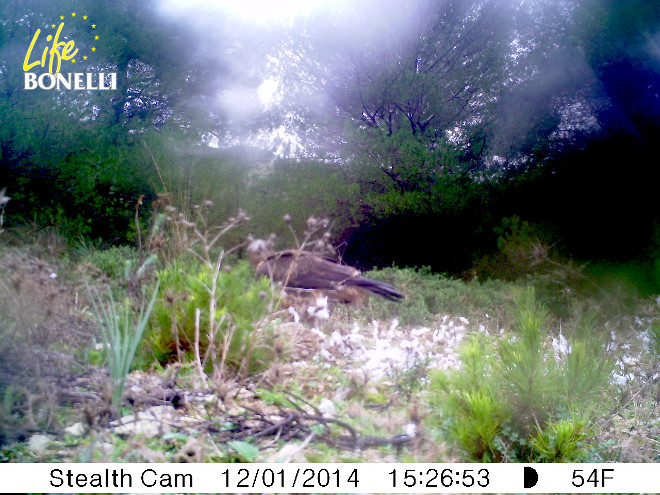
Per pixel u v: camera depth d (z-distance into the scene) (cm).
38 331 320
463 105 1383
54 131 1189
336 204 1222
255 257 557
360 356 418
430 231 1271
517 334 384
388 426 304
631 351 527
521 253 968
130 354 308
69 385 314
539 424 328
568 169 1202
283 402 336
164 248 497
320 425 302
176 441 280
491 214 1203
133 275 429
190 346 385
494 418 316
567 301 731
